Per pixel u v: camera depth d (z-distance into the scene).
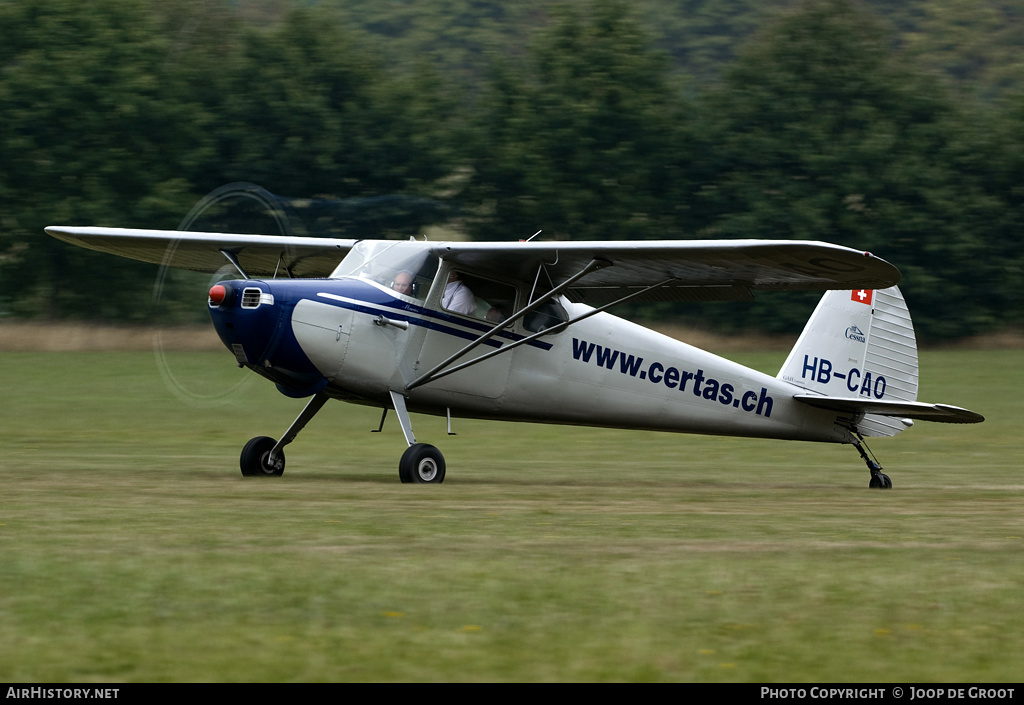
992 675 15.88
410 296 37.84
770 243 32.25
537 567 21.94
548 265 38.75
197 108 137.00
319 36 146.50
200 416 75.12
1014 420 81.88
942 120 160.00
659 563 22.62
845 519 30.80
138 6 139.88
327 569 21.34
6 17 134.25
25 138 128.38
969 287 154.62
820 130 155.50
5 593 19.08
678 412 44.44
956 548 25.39
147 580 20.11
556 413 42.06
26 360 100.62
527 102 151.50
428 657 16.20
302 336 35.66
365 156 144.00
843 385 47.62
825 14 162.38
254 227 136.62
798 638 17.42
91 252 125.44
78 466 42.06
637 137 153.12
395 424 77.25
